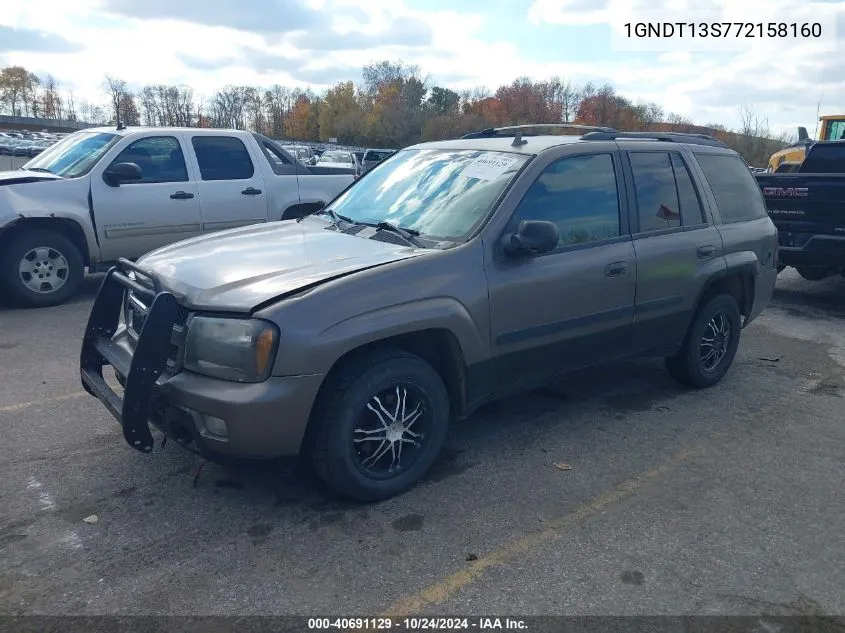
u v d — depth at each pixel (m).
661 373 6.06
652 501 3.87
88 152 8.30
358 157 36.75
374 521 3.59
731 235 5.52
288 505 3.73
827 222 8.36
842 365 6.49
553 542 3.45
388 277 3.63
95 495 3.79
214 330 3.36
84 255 8.12
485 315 3.97
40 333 6.79
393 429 3.73
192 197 8.52
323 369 3.38
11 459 4.16
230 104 97.75
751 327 7.91
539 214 4.27
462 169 4.57
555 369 4.49
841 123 15.27
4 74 115.62
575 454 4.43
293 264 3.79
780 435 4.82
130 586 3.05
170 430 3.53
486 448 4.48
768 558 3.37
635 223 4.81
